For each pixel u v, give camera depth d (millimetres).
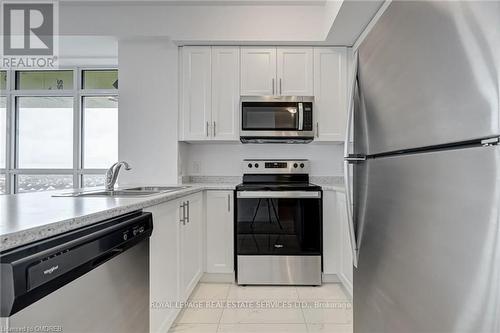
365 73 1317
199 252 2625
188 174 3275
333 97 2920
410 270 969
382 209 1159
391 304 1102
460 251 750
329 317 2129
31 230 757
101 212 1044
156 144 2900
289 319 2100
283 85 2916
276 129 2844
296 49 2922
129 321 1206
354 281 1510
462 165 744
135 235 1196
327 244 2713
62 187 3570
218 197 2770
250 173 3186
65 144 3572
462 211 743
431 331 863
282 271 2684
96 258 941
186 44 2893
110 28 2820
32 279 706
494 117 649
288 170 3191
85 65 3484
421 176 905
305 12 2822
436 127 827
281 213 2689
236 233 2738
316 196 2678
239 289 2613
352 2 2182
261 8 2828
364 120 1329
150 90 2906
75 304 872
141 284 1324
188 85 2914
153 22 2822
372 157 1257
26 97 3580
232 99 2916
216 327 1994
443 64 796
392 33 1066
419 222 917
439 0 810
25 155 3570
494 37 649
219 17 2820
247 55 2918
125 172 2893
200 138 2912
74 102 3545
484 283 683
